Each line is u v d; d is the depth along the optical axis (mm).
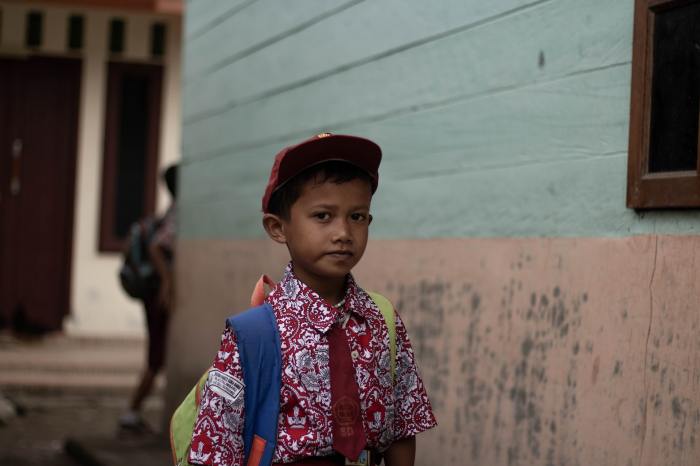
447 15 3453
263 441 1989
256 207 5176
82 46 10766
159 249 6426
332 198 2012
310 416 1992
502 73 3141
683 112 2373
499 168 3141
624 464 2518
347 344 2053
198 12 6211
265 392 2002
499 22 3162
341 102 4230
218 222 5727
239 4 5500
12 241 10719
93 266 10852
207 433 1997
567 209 2814
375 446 2104
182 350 6184
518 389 2994
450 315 3381
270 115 5020
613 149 2641
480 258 3221
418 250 3602
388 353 2113
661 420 2396
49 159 10789
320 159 2012
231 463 1996
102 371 9422
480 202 3238
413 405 2197
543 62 2941
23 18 10648
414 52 3666
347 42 4191
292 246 2066
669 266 2400
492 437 3113
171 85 10930
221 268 5617
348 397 2012
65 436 6926
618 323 2576
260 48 5180
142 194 10945
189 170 6262
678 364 2350
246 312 2062
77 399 8641
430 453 3490
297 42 4707
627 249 2559
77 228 10805
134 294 6535
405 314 3674
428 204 3551
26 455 6227
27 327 10727
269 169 5012
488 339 3160
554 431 2814
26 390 8711
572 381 2750
